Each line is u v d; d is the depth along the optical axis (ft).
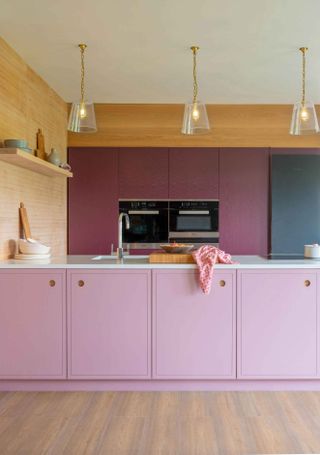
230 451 7.65
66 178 17.25
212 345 10.32
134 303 10.34
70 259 12.06
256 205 17.33
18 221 12.17
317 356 10.30
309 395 10.16
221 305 10.28
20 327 10.38
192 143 17.42
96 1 9.30
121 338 10.35
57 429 8.47
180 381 10.50
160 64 13.02
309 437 8.14
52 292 10.36
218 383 10.47
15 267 10.33
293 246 17.13
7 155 10.36
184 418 8.95
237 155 17.35
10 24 10.37
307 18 10.09
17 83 12.12
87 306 10.34
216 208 17.30
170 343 10.32
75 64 13.01
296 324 10.30
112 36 11.06
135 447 7.80
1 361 10.39
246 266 10.24
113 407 9.51
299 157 17.20
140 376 10.34
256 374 10.30
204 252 10.44
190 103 11.56
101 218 17.33
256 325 10.30
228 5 9.47
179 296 10.30
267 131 17.44
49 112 15.15
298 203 17.17
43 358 10.39
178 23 10.35
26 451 7.65
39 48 11.78
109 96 16.48
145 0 9.26
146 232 17.31
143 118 17.43
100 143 17.46
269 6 9.53
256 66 13.19
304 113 11.38
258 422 8.75
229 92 15.92
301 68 13.37
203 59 12.62
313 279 10.28
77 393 10.35
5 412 9.27
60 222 16.48
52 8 9.61
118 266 10.29
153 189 17.33
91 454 7.55
